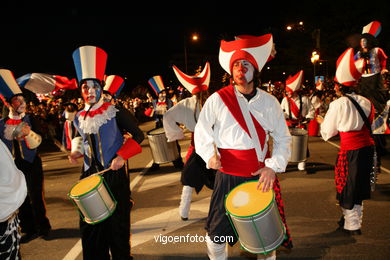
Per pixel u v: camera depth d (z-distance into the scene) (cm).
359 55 471
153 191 582
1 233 196
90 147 287
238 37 271
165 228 418
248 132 237
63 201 569
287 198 502
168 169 738
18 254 212
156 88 900
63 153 1126
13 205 192
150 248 368
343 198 358
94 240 286
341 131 356
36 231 423
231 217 216
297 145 569
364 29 586
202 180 398
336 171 368
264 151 243
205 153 238
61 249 385
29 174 398
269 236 214
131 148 280
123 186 293
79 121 290
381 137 448
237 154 240
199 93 405
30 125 398
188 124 406
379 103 450
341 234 375
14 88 386
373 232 375
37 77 446
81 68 284
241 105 238
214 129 249
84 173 295
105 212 267
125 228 293
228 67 245
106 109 286
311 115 659
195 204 498
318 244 355
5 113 395
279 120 243
